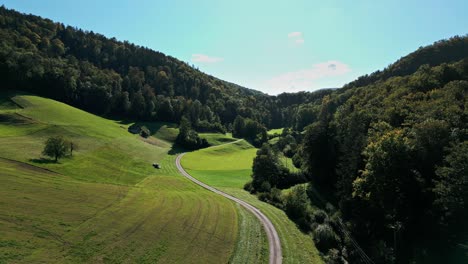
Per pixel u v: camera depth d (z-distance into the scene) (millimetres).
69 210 33812
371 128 60594
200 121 173625
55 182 43812
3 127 80000
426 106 54375
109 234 30188
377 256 33656
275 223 43531
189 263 28016
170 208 42000
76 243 27234
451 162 30125
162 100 174000
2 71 117750
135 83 184625
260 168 71125
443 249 31078
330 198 57344
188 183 68500
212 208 45812
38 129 82625
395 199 36969
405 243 34281
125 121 143250
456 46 119375
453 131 40625
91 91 150875
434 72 77500
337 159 62312
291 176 72250
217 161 105812
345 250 36438
